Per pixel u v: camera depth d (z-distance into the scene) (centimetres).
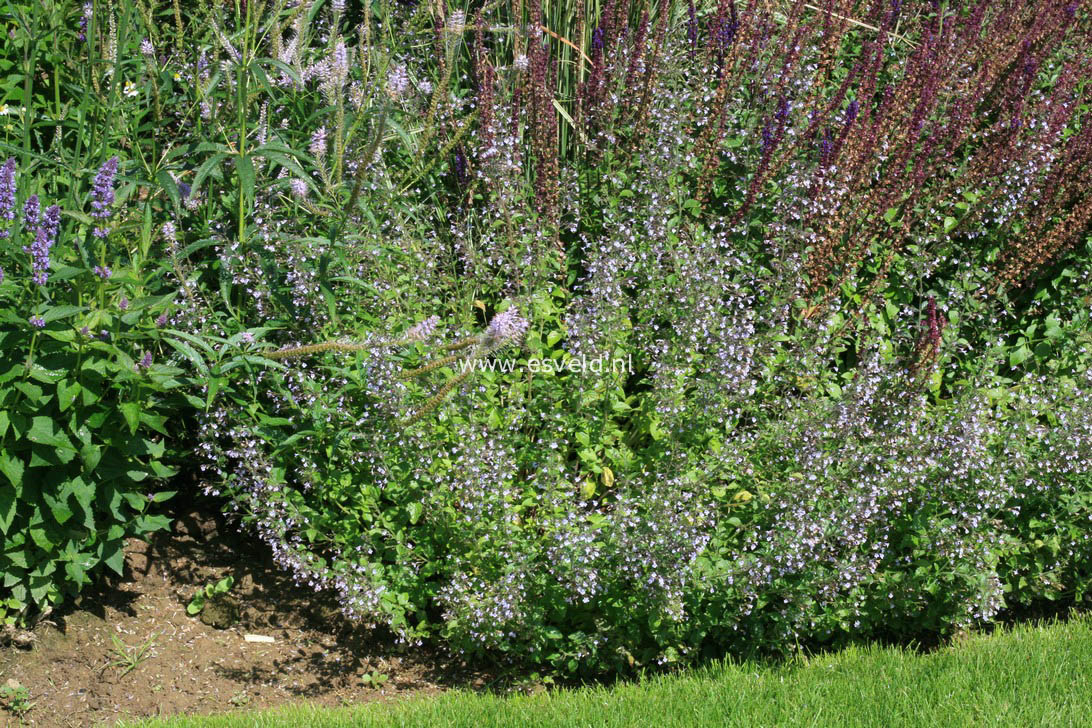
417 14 601
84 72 488
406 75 591
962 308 584
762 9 640
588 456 484
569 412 500
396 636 484
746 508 479
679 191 569
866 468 479
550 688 460
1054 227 586
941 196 590
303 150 551
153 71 510
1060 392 524
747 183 581
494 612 436
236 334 475
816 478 454
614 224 544
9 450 420
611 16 607
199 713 434
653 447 490
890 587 473
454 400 470
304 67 580
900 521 490
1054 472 499
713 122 578
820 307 539
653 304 522
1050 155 593
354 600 445
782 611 457
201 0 532
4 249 404
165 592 497
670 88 598
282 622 491
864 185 593
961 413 485
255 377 489
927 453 480
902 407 491
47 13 540
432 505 463
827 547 471
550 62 635
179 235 499
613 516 443
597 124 600
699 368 503
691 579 443
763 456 492
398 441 462
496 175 555
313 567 459
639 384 543
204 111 519
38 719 424
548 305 518
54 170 501
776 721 404
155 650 465
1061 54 684
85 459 428
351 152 536
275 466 491
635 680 459
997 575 477
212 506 543
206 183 531
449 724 404
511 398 489
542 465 475
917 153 600
